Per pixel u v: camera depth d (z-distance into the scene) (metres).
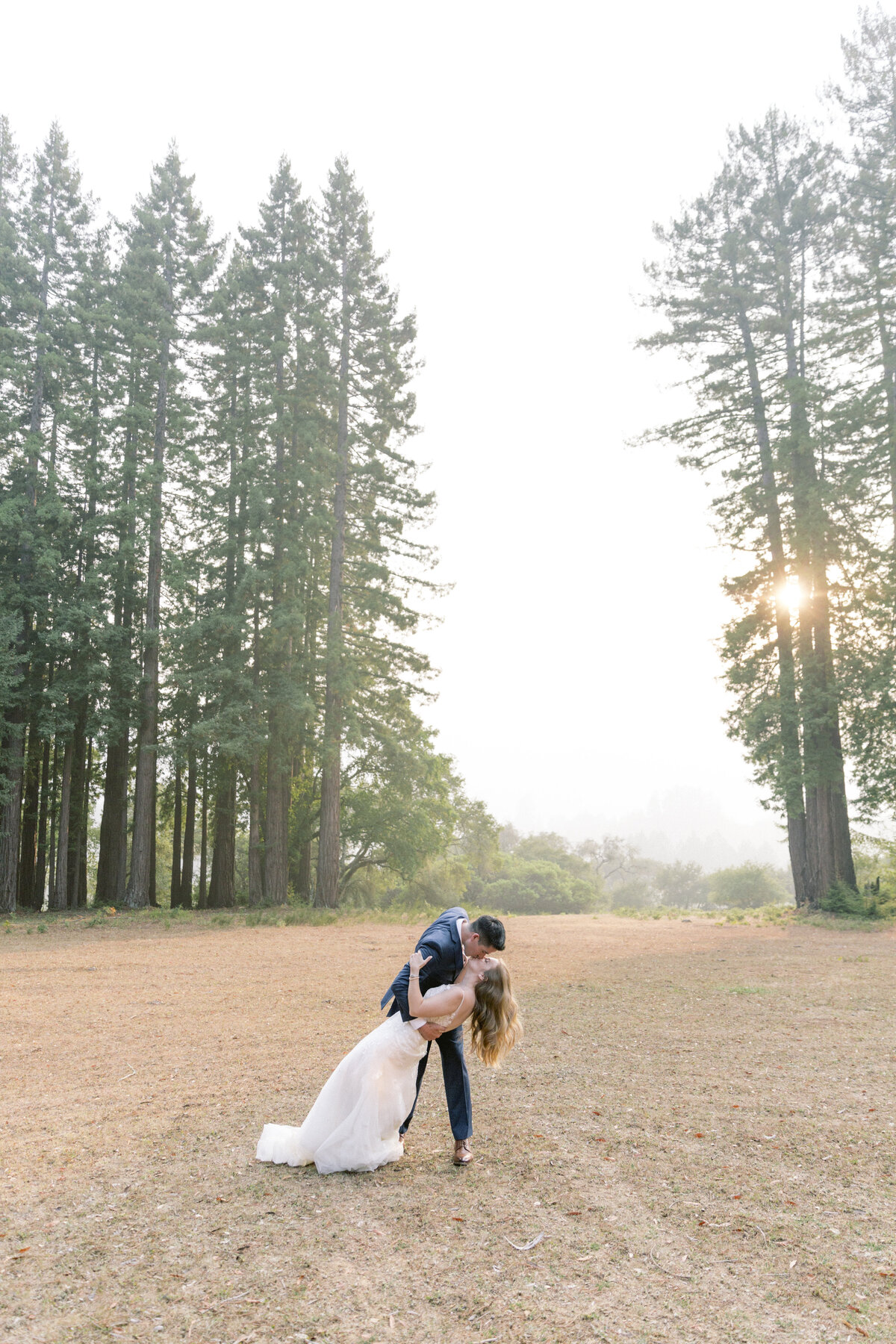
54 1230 3.66
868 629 23.28
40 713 25.11
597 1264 3.35
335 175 29.92
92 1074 6.38
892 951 15.13
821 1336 2.81
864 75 26.28
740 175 27.80
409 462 28.77
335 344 28.64
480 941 4.77
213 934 18.91
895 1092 5.76
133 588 28.48
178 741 26.36
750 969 12.45
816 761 23.12
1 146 28.58
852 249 25.34
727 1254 3.44
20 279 27.95
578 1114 5.36
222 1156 4.61
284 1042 7.44
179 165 30.92
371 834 33.44
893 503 23.64
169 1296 3.08
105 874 29.17
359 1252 3.46
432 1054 7.10
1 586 24.67
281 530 27.14
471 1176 4.34
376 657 28.52
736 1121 5.16
